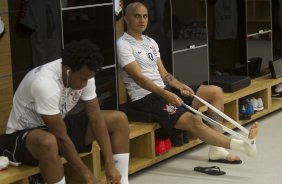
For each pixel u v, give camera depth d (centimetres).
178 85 1113
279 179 1011
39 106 792
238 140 1009
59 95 798
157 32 1203
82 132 876
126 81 1104
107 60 1077
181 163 1122
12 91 973
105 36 1071
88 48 775
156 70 1105
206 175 1044
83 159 954
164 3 1209
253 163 1105
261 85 1433
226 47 1509
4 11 945
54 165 784
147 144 1079
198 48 1319
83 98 848
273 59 1627
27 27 963
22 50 970
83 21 1030
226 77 1433
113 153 895
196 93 1141
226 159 1106
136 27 1078
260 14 1537
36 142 784
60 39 991
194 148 1219
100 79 1066
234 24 1501
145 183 1013
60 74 801
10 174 801
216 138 1019
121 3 1180
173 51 1238
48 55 983
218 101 1137
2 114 966
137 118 1092
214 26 1488
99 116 858
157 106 1066
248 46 1497
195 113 1063
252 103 1412
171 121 1049
